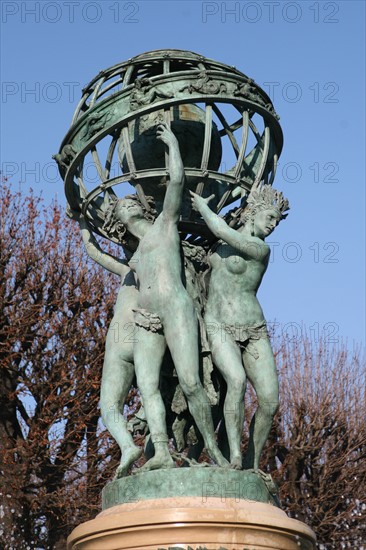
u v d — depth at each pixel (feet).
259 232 31.01
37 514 73.61
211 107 31.24
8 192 78.79
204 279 31.68
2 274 76.43
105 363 31.19
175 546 25.89
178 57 32.40
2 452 73.56
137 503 27.22
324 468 87.51
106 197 32.73
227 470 28.04
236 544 26.12
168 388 31.35
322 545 87.40
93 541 27.27
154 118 32.22
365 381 92.12
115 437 30.01
